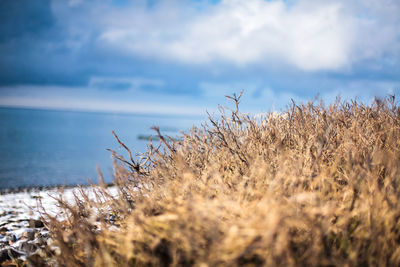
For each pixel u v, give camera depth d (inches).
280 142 94.7
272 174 81.0
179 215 65.0
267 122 110.8
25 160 705.0
